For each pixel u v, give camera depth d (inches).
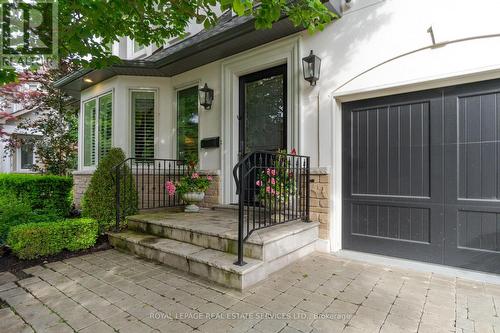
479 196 102.7
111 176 160.6
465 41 103.0
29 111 329.1
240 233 94.7
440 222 109.9
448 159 108.5
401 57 115.6
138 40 127.8
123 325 71.4
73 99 288.5
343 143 133.3
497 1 98.3
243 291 89.8
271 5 93.1
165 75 206.5
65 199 239.5
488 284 94.3
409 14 113.8
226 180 175.6
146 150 208.5
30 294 89.6
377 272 106.0
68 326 71.2
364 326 70.2
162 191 200.1
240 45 159.2
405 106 118.3
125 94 204.7
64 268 112.7
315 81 137.0
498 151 99.7
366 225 127.0
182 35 132.3
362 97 127.0
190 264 105.3
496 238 99.7
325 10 102.0
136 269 111.2
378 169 124.3
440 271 105.0
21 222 145.3
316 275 103.2
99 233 149.3
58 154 298.4
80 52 115.6
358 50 125.7
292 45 146.0
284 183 124.7
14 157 423.8
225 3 81.4
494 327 69.6
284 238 110.0
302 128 141.5
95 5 89.0
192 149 199.8
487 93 102.0
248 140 171.2
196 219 142.6
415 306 80.1
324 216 131.9
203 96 182.2
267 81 163.6
